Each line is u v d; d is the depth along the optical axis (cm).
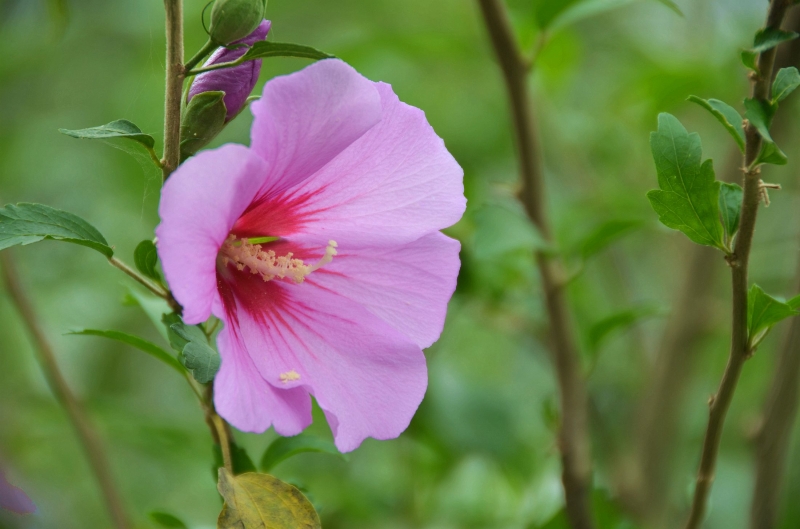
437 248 76
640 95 111
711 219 73
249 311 76
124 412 93
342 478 95
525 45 101
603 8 85
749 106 72
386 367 75
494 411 95
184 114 73
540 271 86
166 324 73
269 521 72
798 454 105
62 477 110
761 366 114
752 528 84
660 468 94
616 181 117
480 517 92
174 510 107
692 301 96
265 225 76
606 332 86
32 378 115
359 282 76
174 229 71
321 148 74
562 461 83
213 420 75
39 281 120
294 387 74
